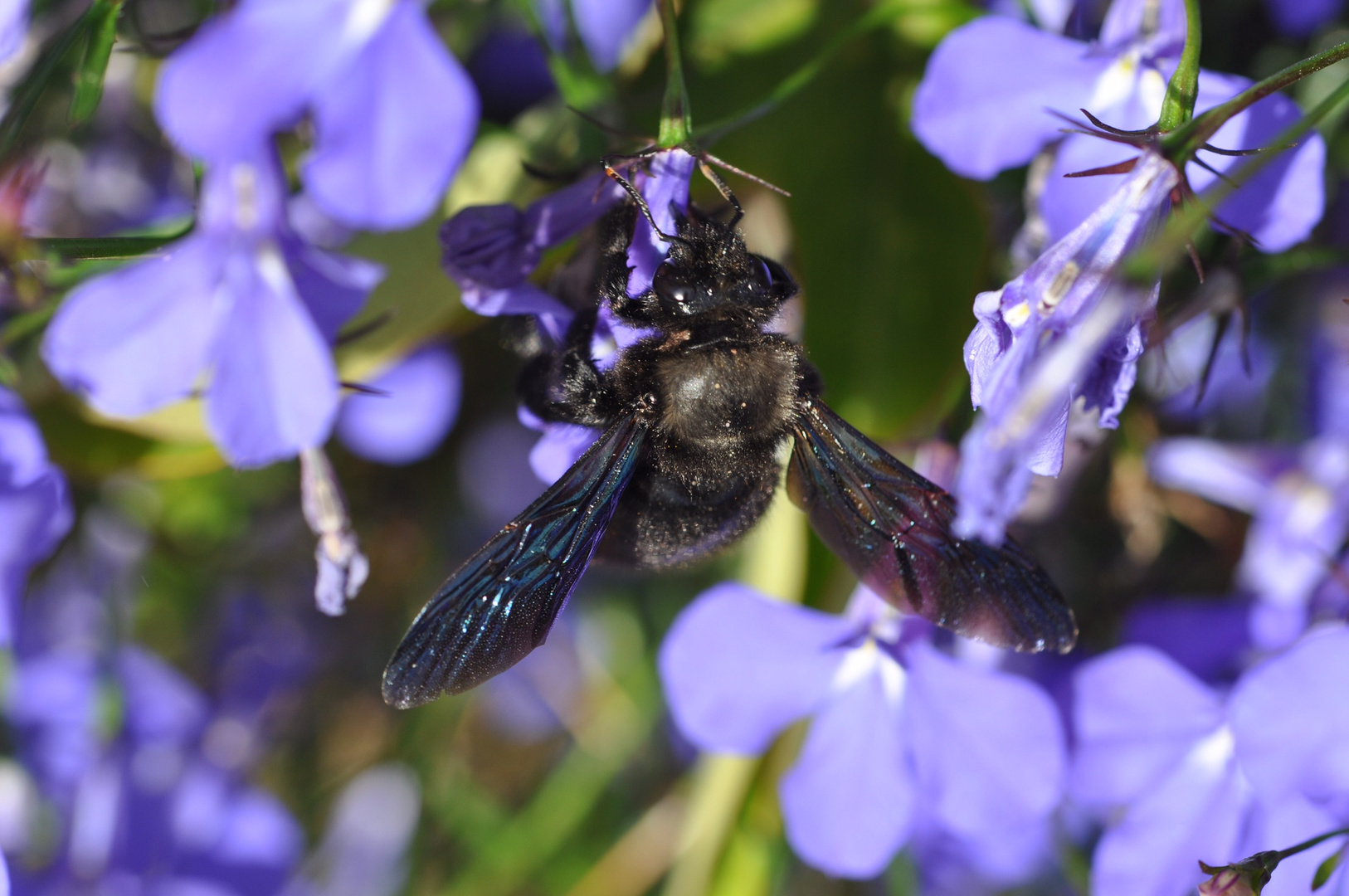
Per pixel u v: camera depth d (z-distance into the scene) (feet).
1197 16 0.63
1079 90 0.67
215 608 0.82
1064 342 0.62
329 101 0.63
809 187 0.71
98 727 0.78
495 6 0.74
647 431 0.69
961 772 0.70
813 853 0.70
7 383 0.68
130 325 0.65
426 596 0.81
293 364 0.65
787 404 0.69
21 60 0.71
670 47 0.65
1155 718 0.69
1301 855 0.67
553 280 0.69
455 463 0.81
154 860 0.77
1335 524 0.74
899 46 0.71
